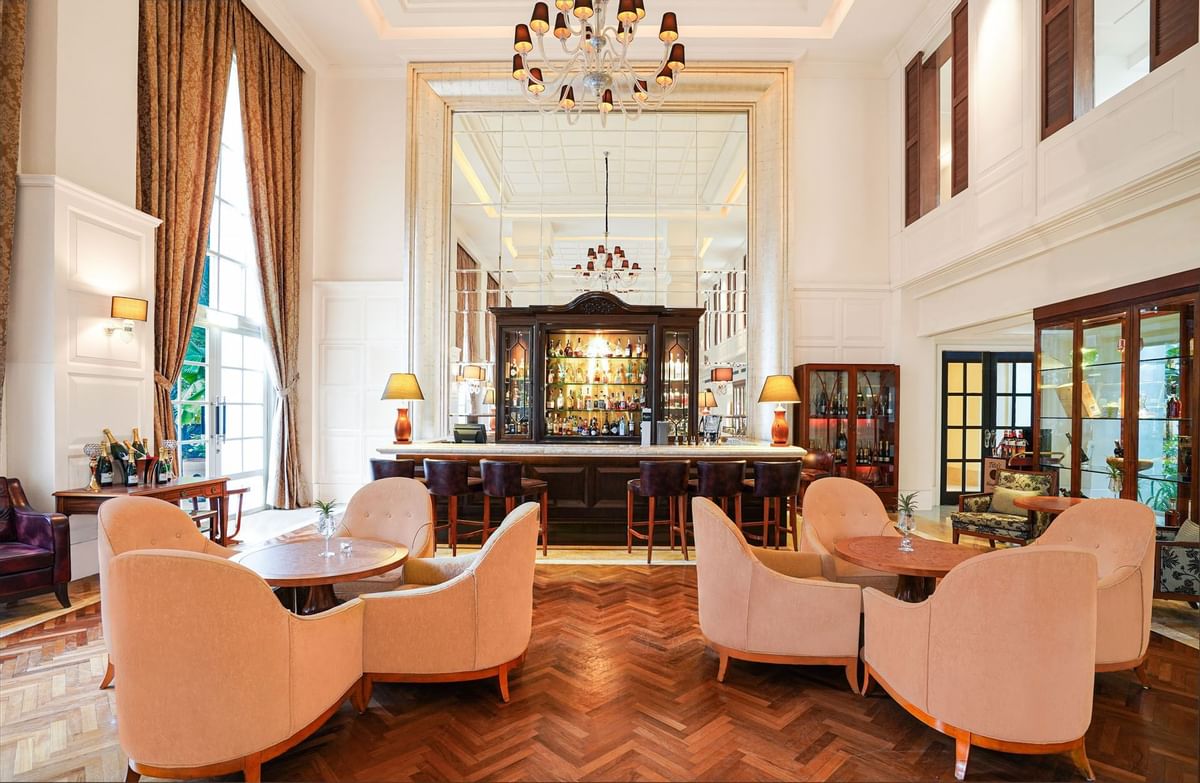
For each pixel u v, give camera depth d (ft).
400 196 26.73
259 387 25.26
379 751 7.84
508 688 9.40
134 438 15.96
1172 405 13.78
